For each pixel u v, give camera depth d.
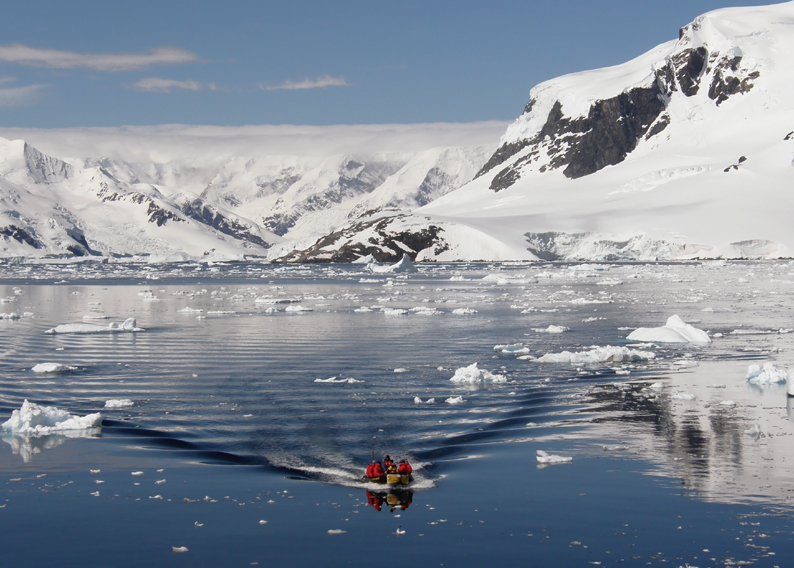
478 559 15.18
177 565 14.93
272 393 30.31
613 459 21.33
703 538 15.99
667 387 30.88
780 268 153.88
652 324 53.81
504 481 19.62
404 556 15.34
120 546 15.81
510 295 86.75
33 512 17.62
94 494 18.77
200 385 32.12
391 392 30.45
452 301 78.75
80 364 37.66
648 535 16.20
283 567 14.86
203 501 18.34
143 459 21.66
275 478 20.06
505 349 40.88
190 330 52.28
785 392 29.70
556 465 20.84
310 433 24.20
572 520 17.05
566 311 65.06
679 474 19.94
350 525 16.89
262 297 82.38
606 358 37.56
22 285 117.50
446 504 18.14
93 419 25.19
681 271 143.62
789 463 20.67
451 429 24.67
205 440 23.50
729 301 73.62
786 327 50.91
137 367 36.69
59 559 15.22
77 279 141.50
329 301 80.25
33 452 22.36
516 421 25.61
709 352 40.03
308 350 42.22
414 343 44.97
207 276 155.00
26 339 47.47
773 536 16.05
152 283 124.19
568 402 28.30
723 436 23.38
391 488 19.20
